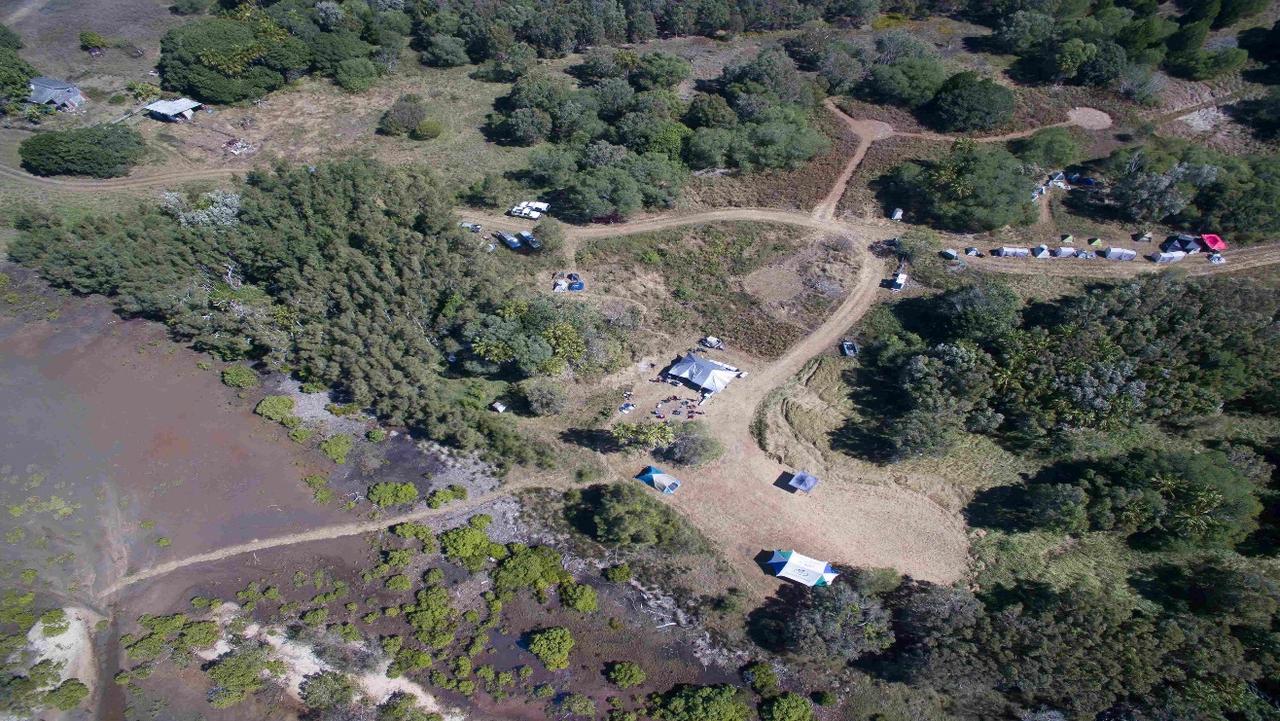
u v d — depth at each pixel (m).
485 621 66.56
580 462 79.06
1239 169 100.50
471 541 71.50
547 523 73.88
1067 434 76.00
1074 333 80.75
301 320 89.44
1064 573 68.00
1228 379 75.94
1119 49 120.25
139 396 86.06
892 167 113.31
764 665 63.31
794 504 74.75
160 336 92.88
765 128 114.06
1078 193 106.19
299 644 64.69
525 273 100.38
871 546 71.25
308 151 123.69
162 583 69.31
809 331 91.75
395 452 80.44
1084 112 119.12
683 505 74.81
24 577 69.25
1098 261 96.38
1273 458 73.38
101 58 142.75
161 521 74.31
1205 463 68.94
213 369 89.19
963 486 75.19
